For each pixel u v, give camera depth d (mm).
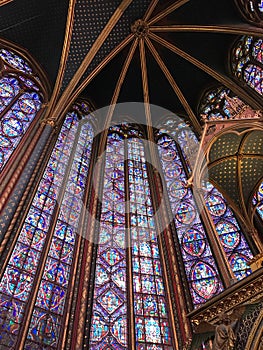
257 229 10398
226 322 5391
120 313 9344
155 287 10219
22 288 8492
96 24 14359
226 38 15078
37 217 10172
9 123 11812
